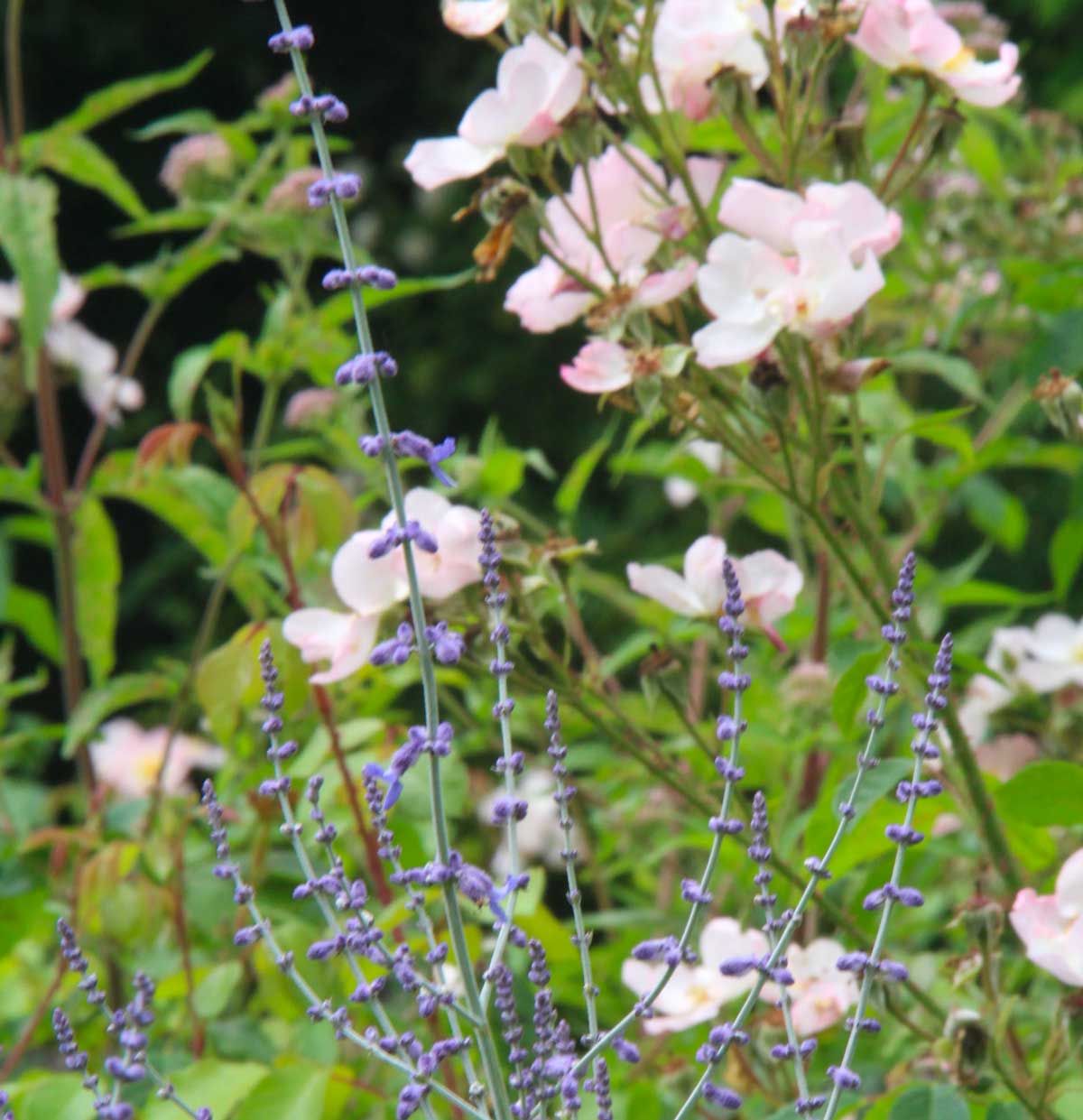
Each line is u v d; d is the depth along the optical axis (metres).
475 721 2.25
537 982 1.72
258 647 1.95
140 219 2.21
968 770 1.91
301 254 2.20
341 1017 1.68
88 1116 1.84
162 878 2.03
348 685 2.04
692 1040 2.06
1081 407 1.92
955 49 1.89
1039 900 1.82
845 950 1.95
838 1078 1.68
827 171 1.93
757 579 1.90
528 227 1.89
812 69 1.89
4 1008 2.07
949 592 2.13
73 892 2.06
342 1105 1.94
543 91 1.88
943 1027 1.89
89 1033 2.09
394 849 1.70
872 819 1.88
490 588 1.71
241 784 2.04
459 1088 1.91
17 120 2.21
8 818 2.21
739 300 1.85
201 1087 1.85
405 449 1.67
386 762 1.98
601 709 2.12
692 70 1.90
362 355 1.67
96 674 2.19
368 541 1.86
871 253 1.84
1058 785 1.85
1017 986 2.01
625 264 1.91
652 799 2.16
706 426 1.96
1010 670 2.18
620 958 2.09
